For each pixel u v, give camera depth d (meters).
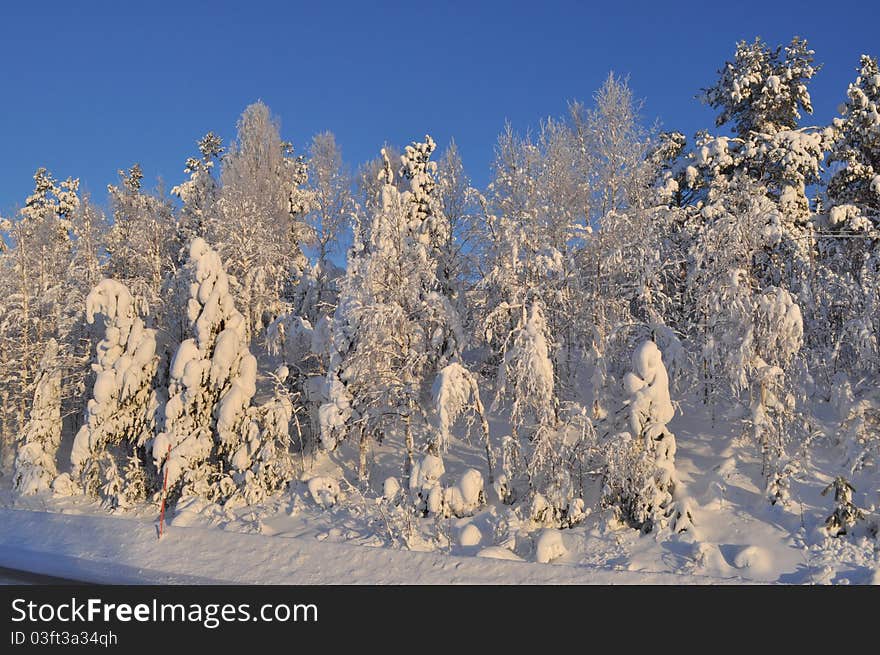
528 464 20.16
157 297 29.44
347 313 23.61
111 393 25.53
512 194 24.17
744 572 15.69
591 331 23.02
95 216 38.16
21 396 33.56
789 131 29.17
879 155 31.42
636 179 22.19
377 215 23.88
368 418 23.55
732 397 21.88
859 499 18.23
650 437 19.08
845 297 25.28
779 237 23.41
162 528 19.34
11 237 35.53
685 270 25.78
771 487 18.39
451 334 24.09
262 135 35.75
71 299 32.34
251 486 22.73
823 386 24.39
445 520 19.84
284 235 32.66
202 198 36.41
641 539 17.75
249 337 27.27
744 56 31.48
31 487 26.73
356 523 20.22
